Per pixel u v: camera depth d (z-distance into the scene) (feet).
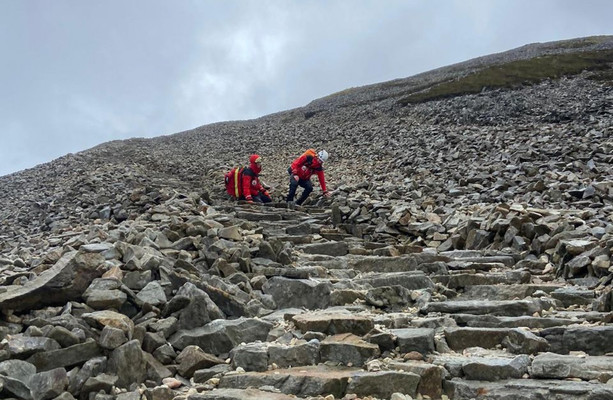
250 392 18.58
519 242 34.30
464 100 142.31
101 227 43.37
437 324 23.29
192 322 23.36
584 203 43.42
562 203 44.42
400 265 33.65
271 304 27.61
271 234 43.75
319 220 49.21
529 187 50.47
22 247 48.34
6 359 19.01
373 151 97.35
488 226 37.45
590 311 23.84
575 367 18.02
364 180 71.51
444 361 19.60
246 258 31.63
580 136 77.25
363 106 197.47
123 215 58.03
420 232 42.70
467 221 39.27
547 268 30.50
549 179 54.08
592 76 165.89
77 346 20.03
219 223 39.55
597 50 220.02
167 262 27.76
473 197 51.67
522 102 126.11
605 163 59.77
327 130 148.05
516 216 35.96
